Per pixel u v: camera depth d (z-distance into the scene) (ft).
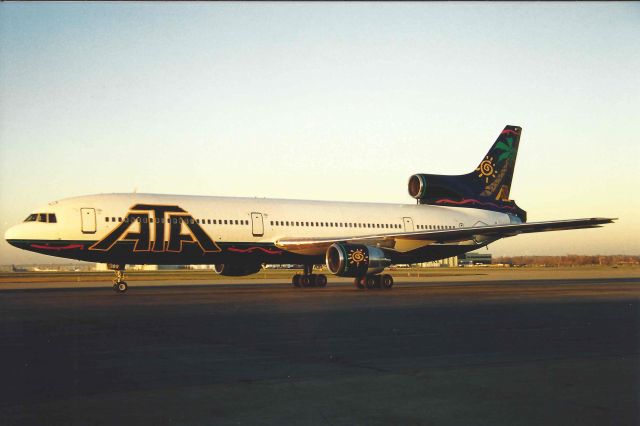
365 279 111.86
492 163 138.21
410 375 30.60
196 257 105.70
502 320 55.88
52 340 43.14
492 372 31.35
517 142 141.49
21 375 30.91
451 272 271.69
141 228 99.91
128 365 33.55
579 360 34.91
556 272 271.69
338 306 70.74
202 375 30.76
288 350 38.60
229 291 103.65
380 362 34.35
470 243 130.41
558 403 25.12
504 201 139.23
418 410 24.07
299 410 24.07
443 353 37.45
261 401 25.44
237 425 22.16
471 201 135.44
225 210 108.47
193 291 103.91
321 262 117.50
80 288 119.75
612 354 37.14
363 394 26.61
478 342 42.11
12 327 50.57
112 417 23.15
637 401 25.44
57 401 25.57
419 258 126.31
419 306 70.85
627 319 57.00
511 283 139.95
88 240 97.14
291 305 72.18
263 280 169.27
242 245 108.68
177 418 23.03
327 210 120.67
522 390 27.32
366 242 110.83
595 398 25.93
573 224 105.81
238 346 40.27
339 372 31.45
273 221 112.47
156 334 46.19
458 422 22.53
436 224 129.90
